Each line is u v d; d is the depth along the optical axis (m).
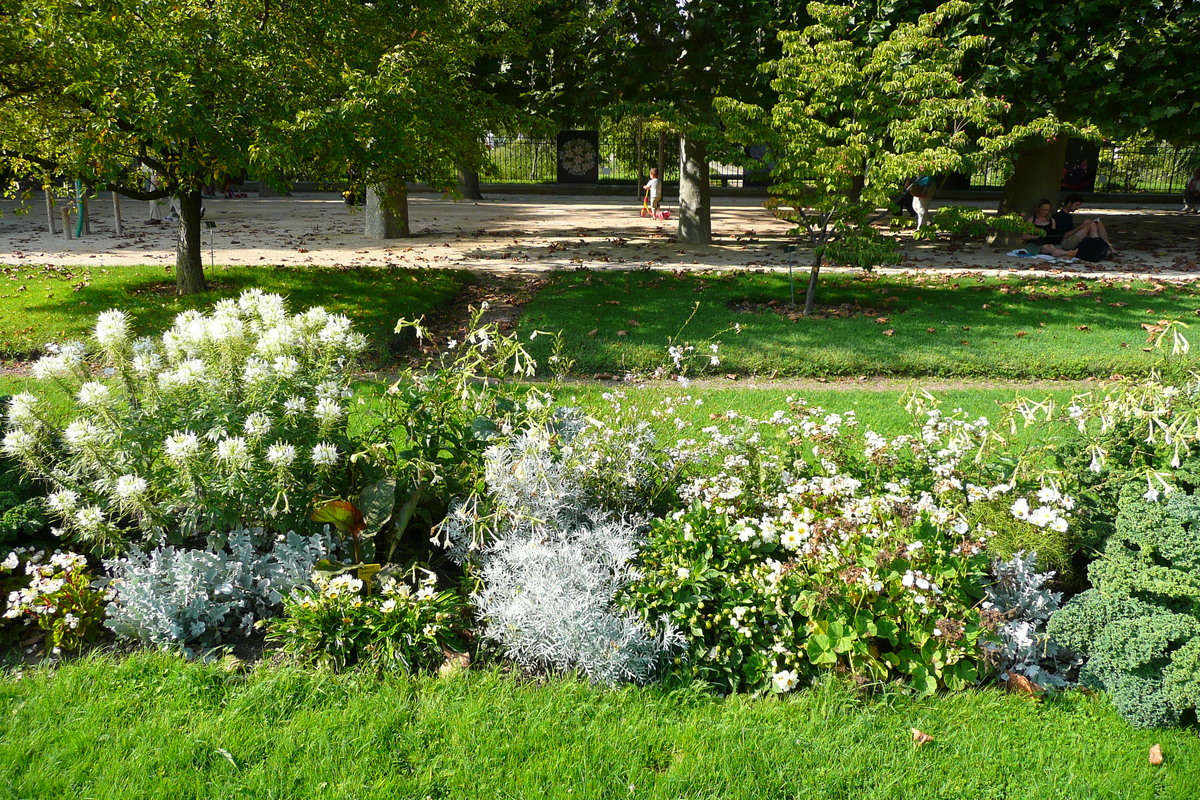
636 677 3.62
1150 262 14.75
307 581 3.98
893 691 3.53
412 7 10.79
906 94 10.09
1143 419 4.26
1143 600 3.64
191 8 8.73
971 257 15.20
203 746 3.14
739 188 30.00
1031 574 4.05
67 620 3.77
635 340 9.63
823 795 2.99
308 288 11.50
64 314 10.11
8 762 3.02
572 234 18.39
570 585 3.65
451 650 3.76
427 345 9.76
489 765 3.09
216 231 18.11
